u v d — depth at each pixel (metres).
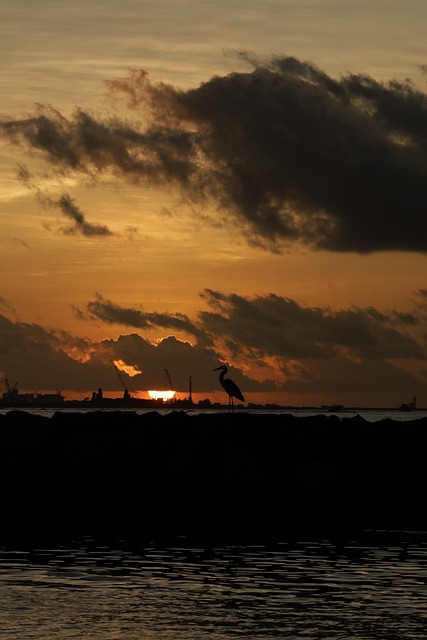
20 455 61.22
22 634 30.70
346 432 65.12
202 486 58.53
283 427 64.88
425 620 32.38
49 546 46.78
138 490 59.19
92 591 36.34
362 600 35.03
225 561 42.59
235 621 32.25
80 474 60.03
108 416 65.38
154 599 35.16
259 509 58.25
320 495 59.72
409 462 64.81
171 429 63.72
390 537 50.41
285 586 37.28
